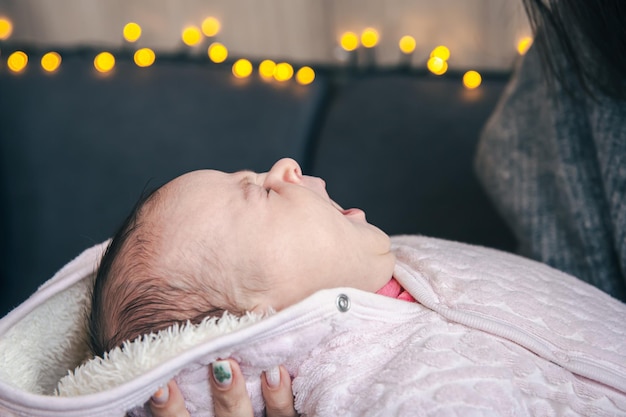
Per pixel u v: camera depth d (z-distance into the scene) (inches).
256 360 29.5
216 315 30.6
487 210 61.2
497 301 32.1
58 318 34.6
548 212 45.1
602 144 40.4
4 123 76.1
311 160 69.7
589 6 34.6
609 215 41.5
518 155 46.8
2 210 74.8
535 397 29.5
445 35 73.0
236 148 71.6
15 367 32.2
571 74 42.1
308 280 30.7
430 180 63.5
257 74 76.8
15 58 79.6
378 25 75.5
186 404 30.4
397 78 71.1
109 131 74.3
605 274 42.0
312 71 75.7
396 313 32.0
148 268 31.3
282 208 31.3
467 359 29.4
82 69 78.9
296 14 78.1
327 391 29.6
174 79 76.7
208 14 81.0
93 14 84.3
